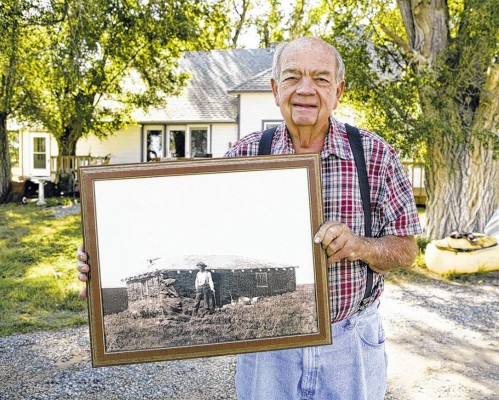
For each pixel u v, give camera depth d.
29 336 5.00
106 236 1.75
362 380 1.99
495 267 7.63
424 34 8.36
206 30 14.76
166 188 1.77
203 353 1.76
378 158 1.96
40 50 12.79
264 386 2.05
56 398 3.75
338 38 8.35
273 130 2.11
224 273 1.77
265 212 1.78
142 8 12.12
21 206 16.19
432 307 6.00
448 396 3.76
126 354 1.74
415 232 1.95
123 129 21.34
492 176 8.72
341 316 1.96
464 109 8.42
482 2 7.48
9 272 7.48
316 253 1.77
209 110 21.41
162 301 1.76
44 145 22.78
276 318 1.78
